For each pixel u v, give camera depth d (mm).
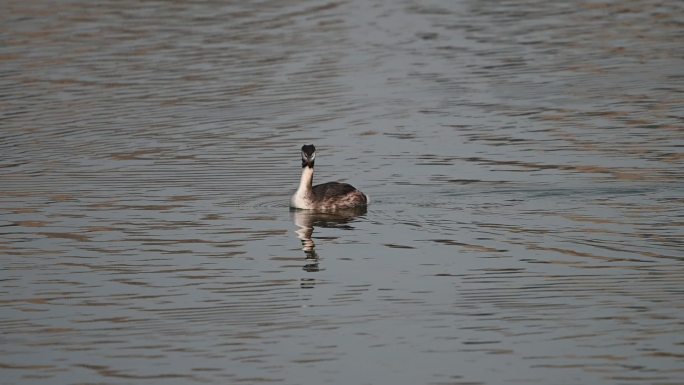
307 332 16125
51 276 18641
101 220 21797
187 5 46188
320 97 32500
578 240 20031
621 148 26297
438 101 31906
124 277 18547
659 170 24312
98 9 45406
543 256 19203
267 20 43375
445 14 45188
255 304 17266
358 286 17984
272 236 20797
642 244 19672
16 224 21562
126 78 34781
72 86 33844
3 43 39531
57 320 16688
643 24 42344
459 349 15422
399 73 35344
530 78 34438
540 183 23656
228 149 27250
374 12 45312
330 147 27297
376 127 29172
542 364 14859
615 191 22938
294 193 22688
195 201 23125
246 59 37125
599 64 36031
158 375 14781
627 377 14414
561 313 16578
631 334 15742
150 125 29562
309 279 18359
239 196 23531
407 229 21078
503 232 20656
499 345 15516
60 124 29750
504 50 38500
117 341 15914
